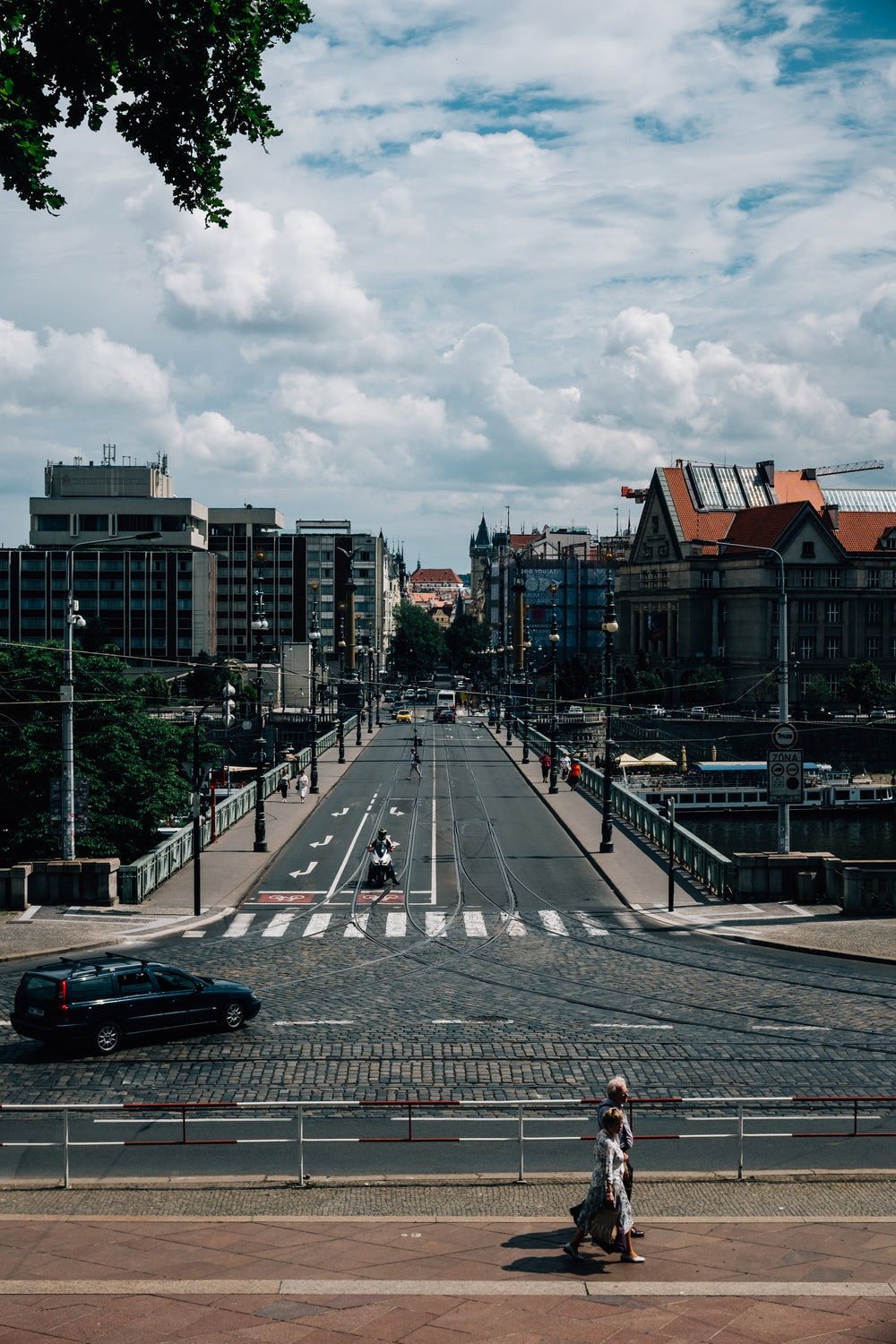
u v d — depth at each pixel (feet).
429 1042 84.89
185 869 160.97
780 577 149.59
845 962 112.88
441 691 482.69
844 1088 74.18
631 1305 41.98
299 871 163.53
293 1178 57.93
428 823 204.03
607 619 179.32
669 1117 68.90
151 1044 84.23
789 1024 89.86
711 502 558.15
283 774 239.30
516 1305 41.96
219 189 56.18
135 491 597.93
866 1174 58.44
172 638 556.10
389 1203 54.54
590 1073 77.46
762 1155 62.80
